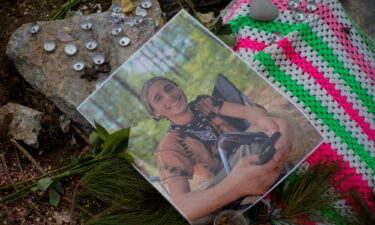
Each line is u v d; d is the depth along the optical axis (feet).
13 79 6.74
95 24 6.87
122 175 6.05
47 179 6.08
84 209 6.13
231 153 5.88
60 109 6.57
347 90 6.30
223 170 5.83
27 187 6.09
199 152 5.89
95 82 6.58
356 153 6.10
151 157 5.90
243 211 5.86
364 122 6.22
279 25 6.55
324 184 5.83
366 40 6.72
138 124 6.01
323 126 6.17
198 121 5.99
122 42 6.67
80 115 6.45
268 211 6.03
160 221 5.91
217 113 6.01
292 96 6.29
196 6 7.61
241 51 6.41
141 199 6.00
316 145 5.90
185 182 5.81
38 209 6.12
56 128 6.55
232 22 6.59
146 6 7.15
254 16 6.48
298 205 5.77
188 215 5.73
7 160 6.34
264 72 6.36
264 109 5.99
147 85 6.12
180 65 6.19
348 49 6.51
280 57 6.39
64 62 6.63
